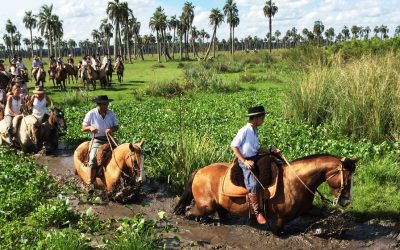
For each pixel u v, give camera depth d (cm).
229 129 1498
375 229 773
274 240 750
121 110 2025
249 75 3428
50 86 3250
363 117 1291
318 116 1494
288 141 1258
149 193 992
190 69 3816
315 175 712
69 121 1775
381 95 1265
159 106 2169
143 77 4072
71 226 780
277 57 5081
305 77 1636
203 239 761
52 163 1277
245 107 1998
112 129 977
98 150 962
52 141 1383
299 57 2903
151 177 1066
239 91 2755
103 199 961
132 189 933
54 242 667
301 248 722
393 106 1255
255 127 739
